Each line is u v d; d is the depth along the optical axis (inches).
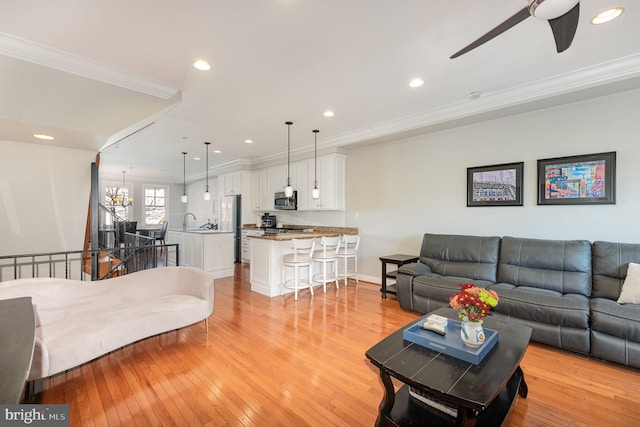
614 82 105.7
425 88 122.8
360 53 95.0
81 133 117.1
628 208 115.9
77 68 95.7
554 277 119.4
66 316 98.7
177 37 85.0
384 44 90.0
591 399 78.6
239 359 99.3
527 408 75.2
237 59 97.6
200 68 103.3
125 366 94.7
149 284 119.5
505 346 72.3
